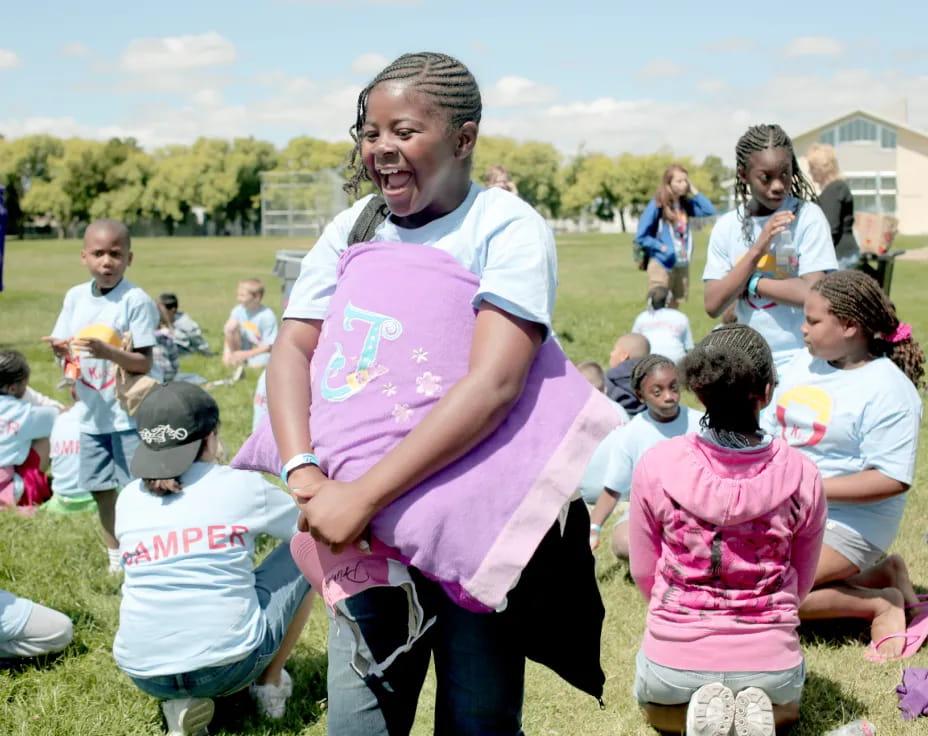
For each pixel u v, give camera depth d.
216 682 3.59
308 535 2.24
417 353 2.09
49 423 6.64
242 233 110.62
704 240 45.47
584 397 2.12
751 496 3.24
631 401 6.29
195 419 3.73
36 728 3.68
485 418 2.01
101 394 5.29
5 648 4.12
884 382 4.04
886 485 4.02
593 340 12.45
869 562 4.19
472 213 2.20
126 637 3.60
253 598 3.69
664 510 3.35
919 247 39.81
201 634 3.54
